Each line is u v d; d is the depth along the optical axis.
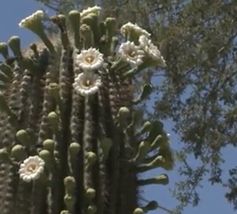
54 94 2.18
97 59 2.22
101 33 2.32
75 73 2.21
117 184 2.13
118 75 2.29
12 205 2.09
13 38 2.29
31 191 2.10
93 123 2.15
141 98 2.33
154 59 2.31
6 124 2.20
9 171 2.12
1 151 2.14
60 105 2.18
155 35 4.55
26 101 2.22
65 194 2.08
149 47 2.31
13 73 2.28
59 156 2.12
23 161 2.13
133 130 2.24
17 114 2.21
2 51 2.31
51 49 2.31
